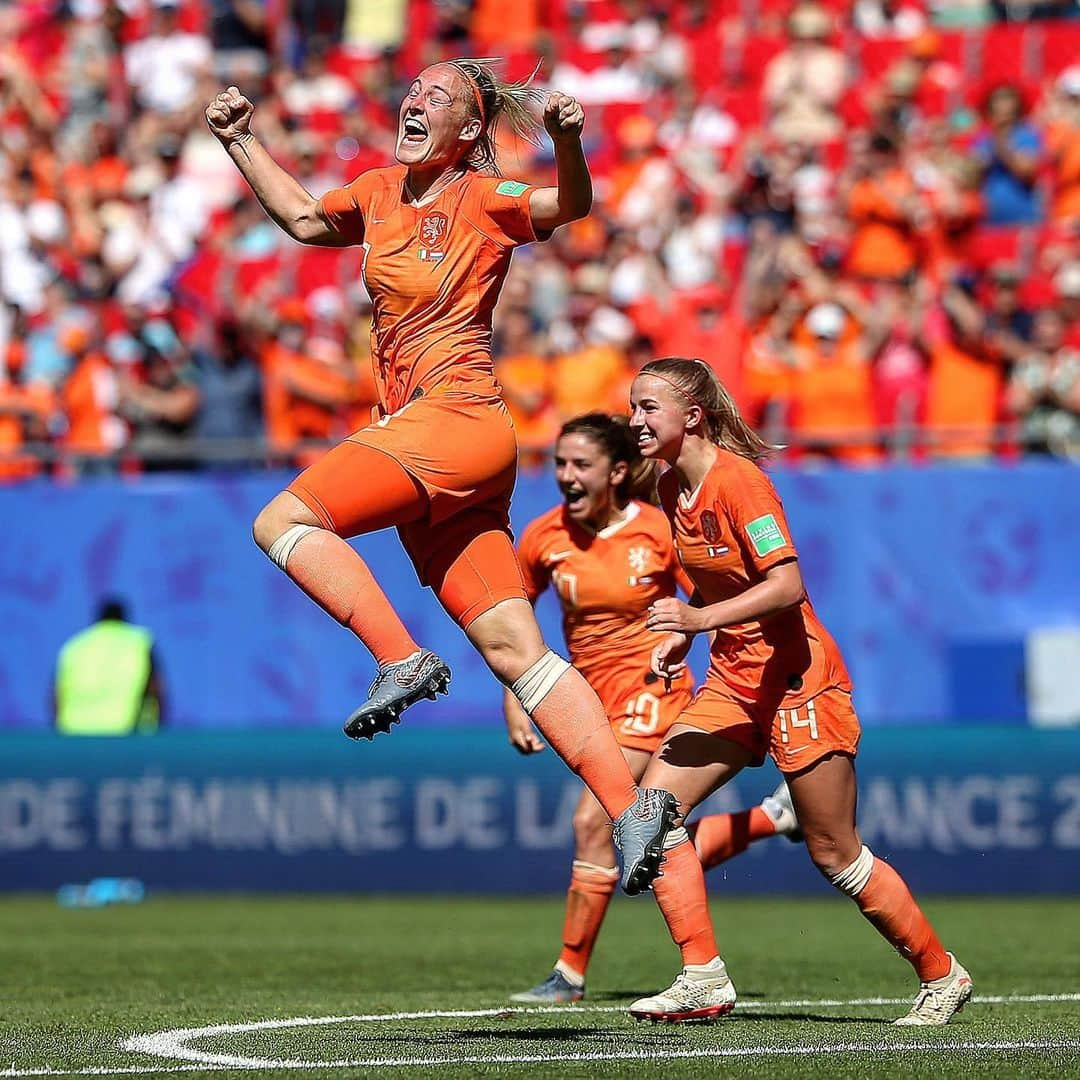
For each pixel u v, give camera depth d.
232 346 47.59
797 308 47.69
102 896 41.34
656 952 30.08
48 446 49.25
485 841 40.50
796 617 18.59
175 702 45.31
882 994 23.23
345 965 27.75
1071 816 38.47
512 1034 18.52
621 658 23.42
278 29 62.16
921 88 56.25
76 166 57.47
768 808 22.27
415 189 17.38
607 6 62.09
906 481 42.69
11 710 45.81
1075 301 47.19
